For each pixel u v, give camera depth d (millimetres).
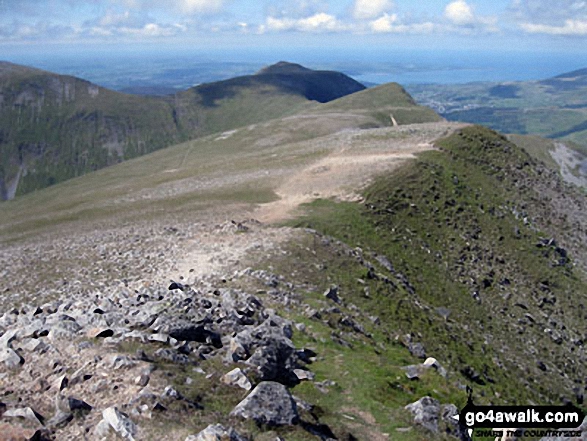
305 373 22516
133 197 98812
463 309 56875
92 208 91750
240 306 26922
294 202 75562
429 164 86500
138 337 19391
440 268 63812
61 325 19328
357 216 68750
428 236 69812
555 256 73875
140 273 41750
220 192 87938
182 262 43562
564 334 60250
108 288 38500
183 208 79125
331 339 28156
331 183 81438
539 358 53031
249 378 18891
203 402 16469
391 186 77562
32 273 44906
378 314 39594
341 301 38625
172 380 16969
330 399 21094
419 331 40625
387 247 63812
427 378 25359
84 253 50188
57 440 13555
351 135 121375
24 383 16031
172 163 192250
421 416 20578
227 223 55312
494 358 45938
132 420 14359
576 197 100062
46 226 82875
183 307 23469
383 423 20031
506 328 56469
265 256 43188
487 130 108062
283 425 16344
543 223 83625
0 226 89438
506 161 98000
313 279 40656
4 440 13055
